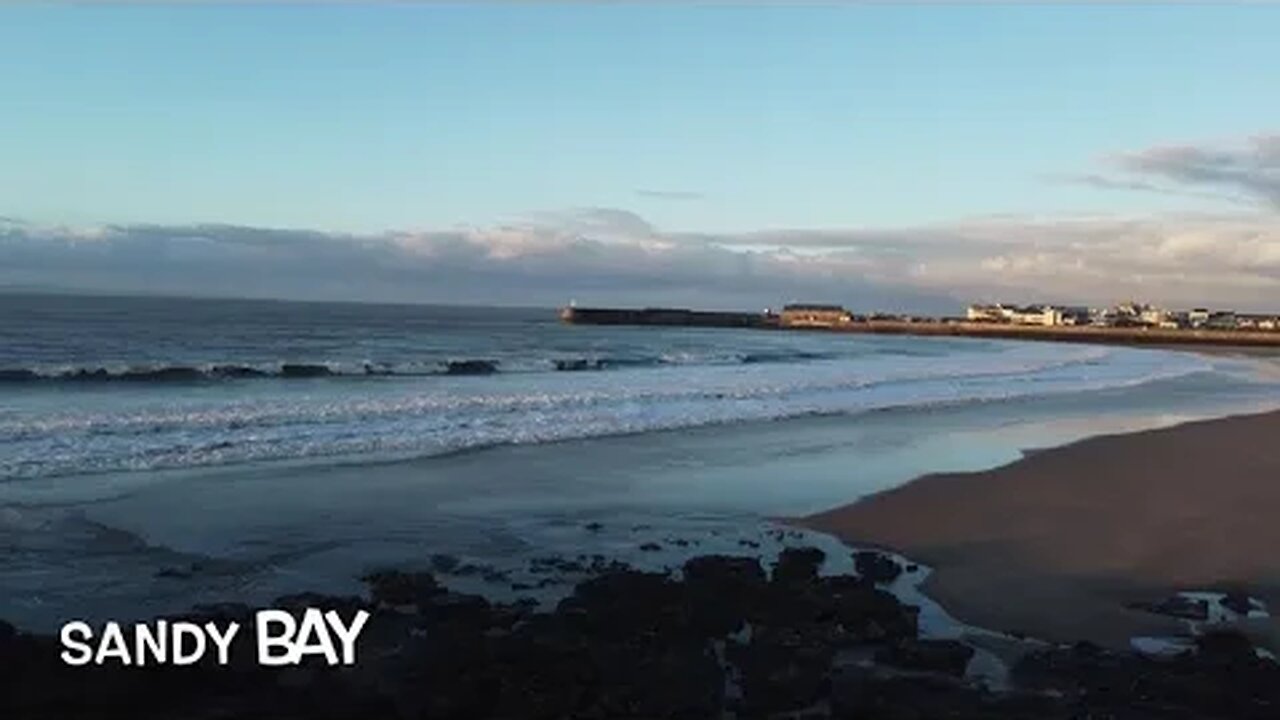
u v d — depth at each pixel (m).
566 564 12.46
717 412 27.47
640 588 10.65
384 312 170.62
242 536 13.18
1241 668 8.79
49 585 10.91
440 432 22.02
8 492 14.89
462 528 14.16
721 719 7.86
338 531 13.67
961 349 81.38
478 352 55.50
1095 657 9.28
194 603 10.49
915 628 10.11
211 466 17.41
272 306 174.00
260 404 24.89
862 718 7.79
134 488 15.52
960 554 13.44
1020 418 29.27
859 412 28.95
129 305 126.31
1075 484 18.28
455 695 7.75
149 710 7.62
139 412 22.66
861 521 15.20
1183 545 13.93
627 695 8.02
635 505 15.97
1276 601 11.62
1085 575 12.46
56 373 30.41
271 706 7.67
